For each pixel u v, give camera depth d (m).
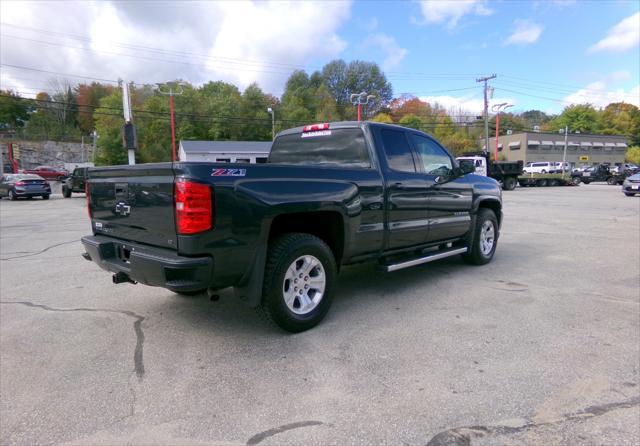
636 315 4.27
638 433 2.37
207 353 3.43
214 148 43.22
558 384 2.90
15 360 3.33
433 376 3.02
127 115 17.20
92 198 4.23
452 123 69.69
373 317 4.21
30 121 80.81
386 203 4.48
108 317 4.27
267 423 2.49
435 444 2.29
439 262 6.70
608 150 74.50
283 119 63.53
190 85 59.81
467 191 5.82
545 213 14.38
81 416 2.57
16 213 15.58
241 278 3.42
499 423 2.47
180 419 2.53
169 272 3.08
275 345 3.57
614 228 10.67
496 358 3.30
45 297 4.97
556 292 5.07
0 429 2.44
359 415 2.56
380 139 4.63
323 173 3.90
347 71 80.31
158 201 3.29
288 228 4.09
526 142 68.19
